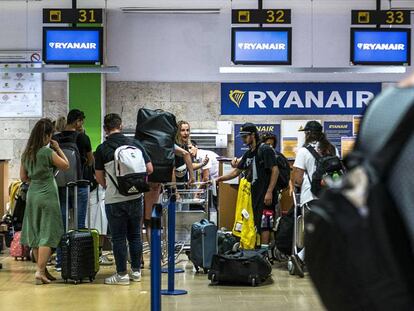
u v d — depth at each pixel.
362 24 12.55
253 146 9.42
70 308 6.60
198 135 14.31
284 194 10.72
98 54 12.60
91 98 14.30
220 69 13.22
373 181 1.73
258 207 9.23
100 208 10.73
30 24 14.46
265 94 14.66
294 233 8.76
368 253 1.68
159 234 5.28
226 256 7.98
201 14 14.63
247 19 12.38
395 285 1.67
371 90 14.68
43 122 8.06
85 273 8.10
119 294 7.35
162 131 8.72
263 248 9.04
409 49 12.59
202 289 7.72
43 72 13.42
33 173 8.05
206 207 9.98
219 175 10.83
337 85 14.66
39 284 8.05
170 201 7.54
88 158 9.29
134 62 14.62
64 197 8.97
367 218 1.70
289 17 12.35
